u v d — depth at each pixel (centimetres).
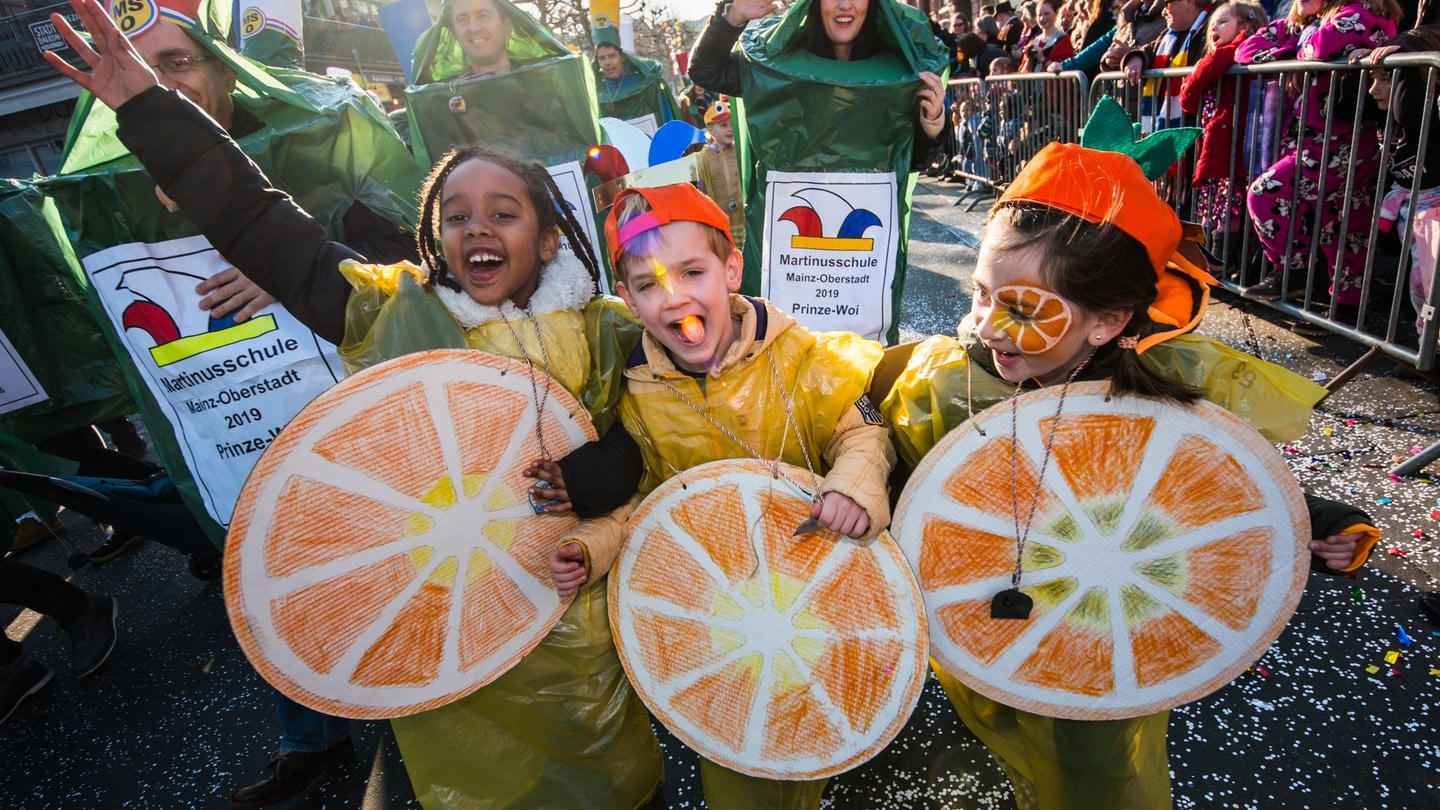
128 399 287
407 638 145
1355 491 272
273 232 159
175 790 239
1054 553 133
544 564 155
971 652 140
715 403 148
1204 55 441
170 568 372
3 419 268
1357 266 379
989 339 127
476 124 288
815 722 143
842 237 274
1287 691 205
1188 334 136
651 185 157
